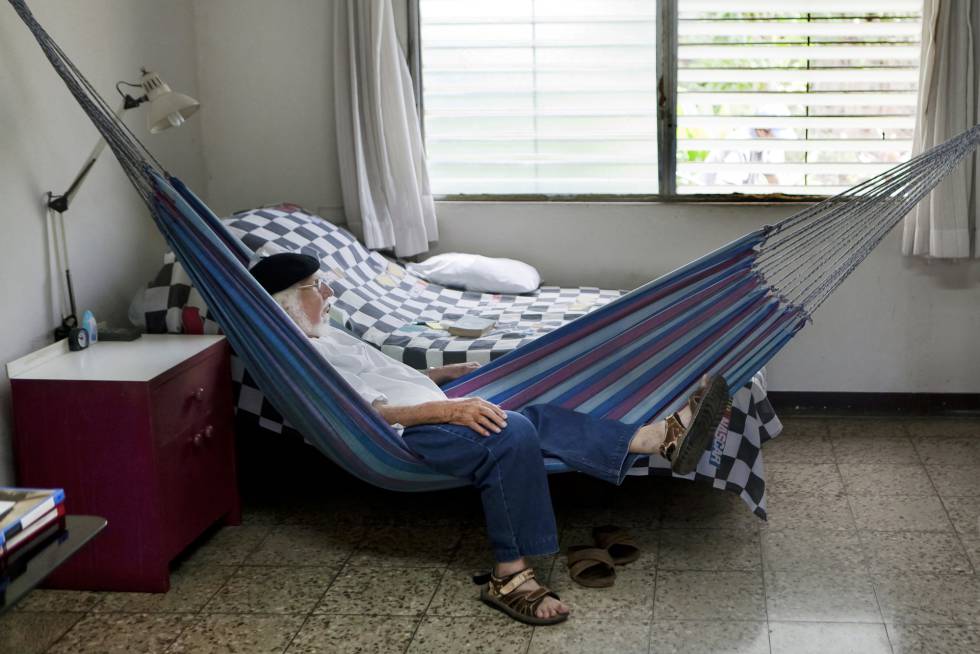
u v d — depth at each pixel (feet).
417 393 9.98
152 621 9.16
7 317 10.11
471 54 14.24
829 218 9.59
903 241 13.56
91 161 10.61
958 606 8.89
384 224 14.14
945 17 12.65
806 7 13.50
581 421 9.75
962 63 12.71
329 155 14.55
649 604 9.13
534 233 14.48
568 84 14.16
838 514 10.91
